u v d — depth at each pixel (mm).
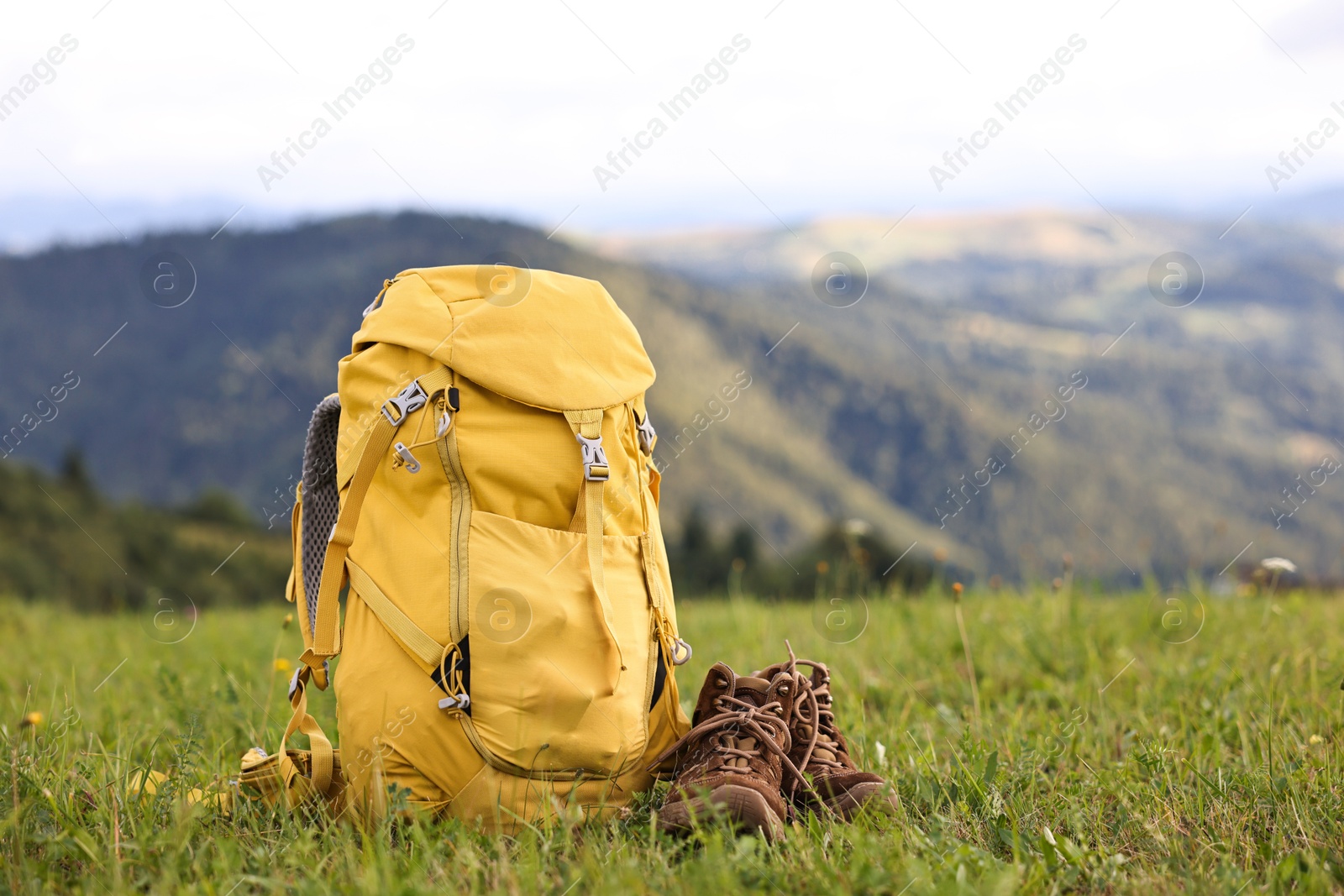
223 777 2494
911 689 3707
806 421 172250
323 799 2244
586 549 2172
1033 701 3578
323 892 1725
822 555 12406
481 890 1802
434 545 2127
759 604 6492
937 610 5316
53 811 2170
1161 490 152000
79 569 31328
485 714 2074
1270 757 2498
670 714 2354
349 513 2188
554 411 2205
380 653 2131
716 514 121750
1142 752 2604
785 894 1734
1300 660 3621
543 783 2100
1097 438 181375
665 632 2352
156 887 1765
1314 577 6332
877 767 2643
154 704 3709
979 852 1896
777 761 2232
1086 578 5371
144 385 165750
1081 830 2131
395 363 2230
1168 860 1976
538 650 2082
